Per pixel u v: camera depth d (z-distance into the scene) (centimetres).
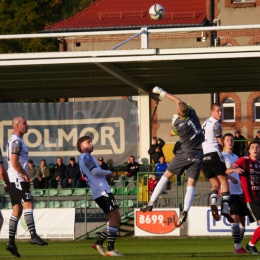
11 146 1794
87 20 7038
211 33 6738
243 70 3534
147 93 4059
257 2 6912
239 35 6838
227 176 2000
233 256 1748
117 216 1803
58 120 4325
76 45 6938
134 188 3847
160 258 1684
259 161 1931
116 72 3400
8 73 3584
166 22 6850
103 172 1788
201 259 1642
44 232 3588
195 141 1706
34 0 9569
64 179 4078
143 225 3491
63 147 4316
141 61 3122
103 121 4266
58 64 3169
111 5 7225
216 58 3055
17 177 1808
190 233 3428
